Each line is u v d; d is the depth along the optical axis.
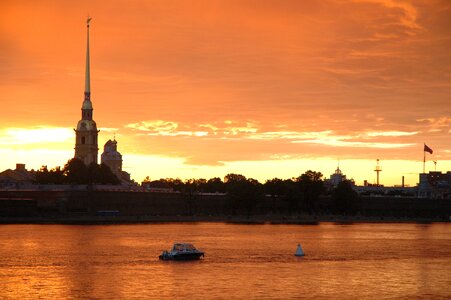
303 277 173.50
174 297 147.75
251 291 154.38
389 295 152.50
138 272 179.12
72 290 154.75
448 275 180.25
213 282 164.62
